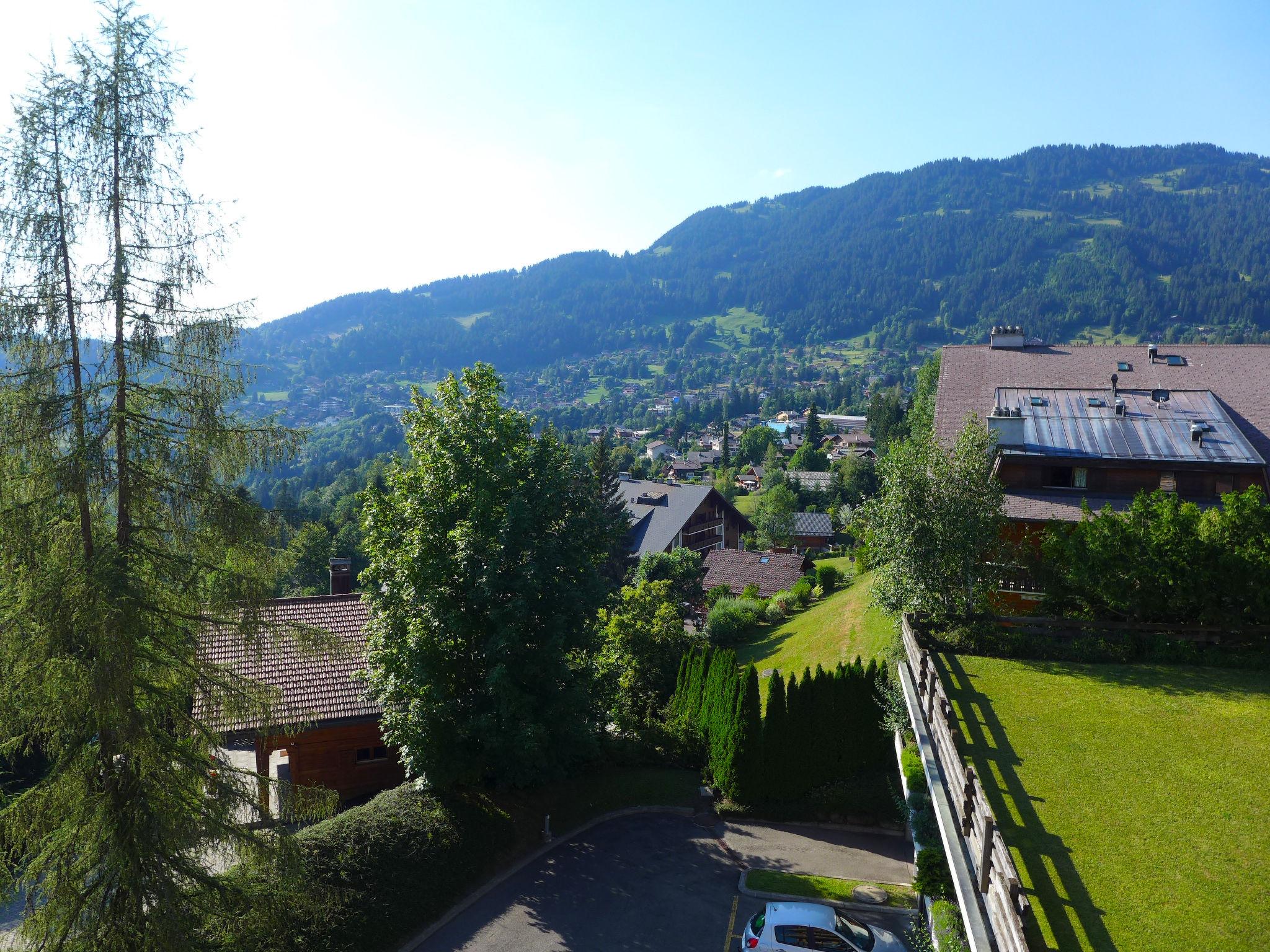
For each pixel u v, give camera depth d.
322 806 15.80
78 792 13.21
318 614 30.14
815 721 27.02
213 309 14.08
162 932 12.88
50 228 12.79
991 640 22.66
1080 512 26.98
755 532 93.94
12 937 18.75
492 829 23.06
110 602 12.39
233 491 14.44
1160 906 11.05
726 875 22.75
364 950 18.34
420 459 25.61
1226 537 21.50
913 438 27.66
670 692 35.56
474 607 23.89
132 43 13.40
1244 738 16.61
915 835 18.33
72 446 12.98
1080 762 15.66
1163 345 36.84
